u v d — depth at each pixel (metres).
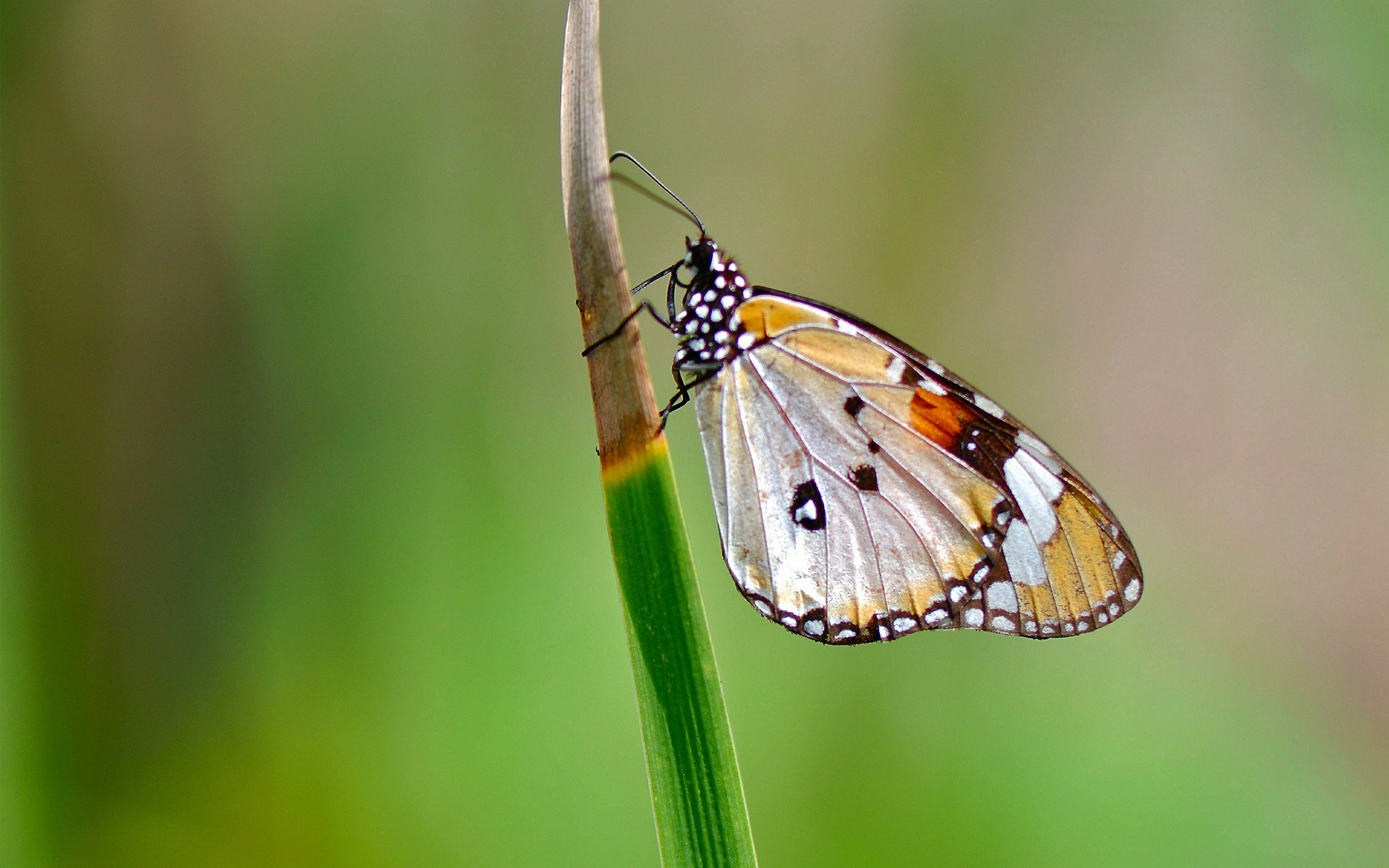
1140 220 0.66
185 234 0.57
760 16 0.65
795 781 0.57
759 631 0.58
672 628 0.50
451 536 0.58
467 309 0.59
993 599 0.53
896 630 0.53
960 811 0.57
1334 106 0.60
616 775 0.57
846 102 0.65
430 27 0.59
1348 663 0.60
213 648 0.57
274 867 0.56
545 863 0.56
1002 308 0.66
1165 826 0.57
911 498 0.53
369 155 0.59
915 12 0.64
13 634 0.55
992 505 0.53
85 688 0.56
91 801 0.56
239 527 0.57
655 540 0.50
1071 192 0.66
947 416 0.53
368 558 0.57
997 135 0.65
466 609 0.57
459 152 0.59
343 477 0.58
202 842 0.56
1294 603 0.62
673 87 0.65
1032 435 0.53
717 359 0.53
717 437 0.53
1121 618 0.59
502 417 0.59
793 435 0.53
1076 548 0.53
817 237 0.66
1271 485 0.65
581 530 0.58
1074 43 0.64
